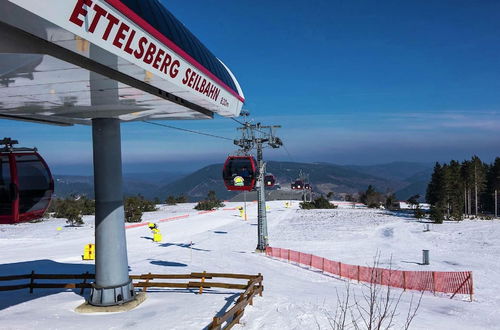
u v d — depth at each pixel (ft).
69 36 15.39
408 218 174.70
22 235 111.34
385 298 45.09
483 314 40.88
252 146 83.15
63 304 35.68
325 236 116.06
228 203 282.97
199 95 27.76
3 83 21.33
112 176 34.58
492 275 64.23
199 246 92.89
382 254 84.84
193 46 26.53
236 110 38.14
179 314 31.81
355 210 222.69
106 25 16.75
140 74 21.29
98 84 22.50
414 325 32.04
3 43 15.48
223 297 38.19
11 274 55.67
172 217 175.11
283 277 57.52
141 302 36.17
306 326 28.89
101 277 34.45
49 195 25.14
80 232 117.08
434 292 52.54
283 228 139.13
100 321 30.07
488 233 121.29
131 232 120.88
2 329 28.12
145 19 19.81
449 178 194.90
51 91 23.88
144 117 37.68
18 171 23.24
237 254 78.74
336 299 41.70
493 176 267.59
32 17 13.47
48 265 62.75
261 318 30.66
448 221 167.84
